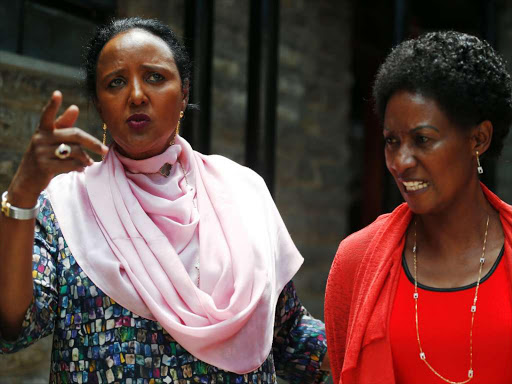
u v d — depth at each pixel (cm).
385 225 309
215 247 335
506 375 265
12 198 281
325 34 1006
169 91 326
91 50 343
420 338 278
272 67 643
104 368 312
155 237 325
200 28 619
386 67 282
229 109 855
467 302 274
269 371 348
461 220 283
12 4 591
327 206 1013
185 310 316
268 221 368
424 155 267
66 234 326
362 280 305
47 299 313
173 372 317
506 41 1052
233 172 373
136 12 702
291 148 947
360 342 289
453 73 264
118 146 348
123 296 313
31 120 578
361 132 1141
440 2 1060
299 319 386
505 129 283
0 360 540
